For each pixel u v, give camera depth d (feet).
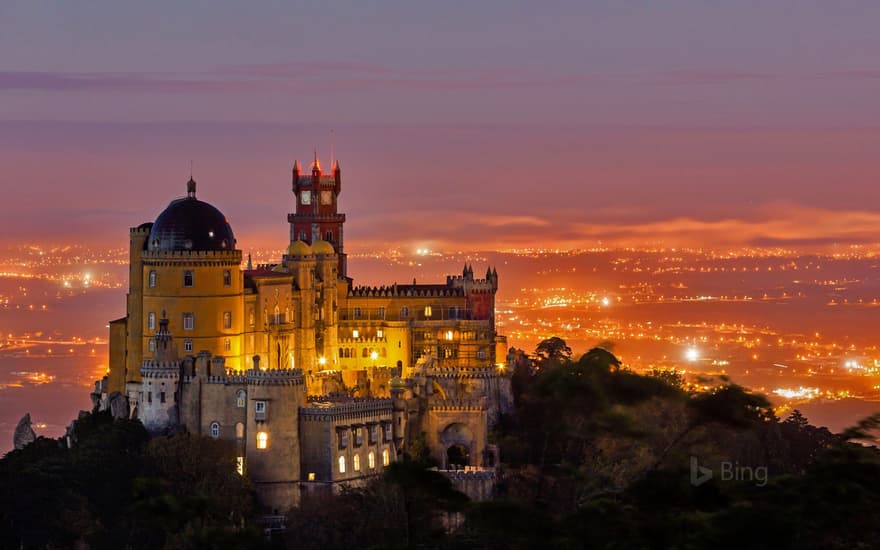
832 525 481.87
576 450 523.70
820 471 489.67
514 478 609.01
